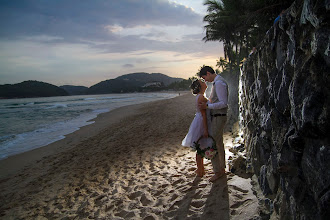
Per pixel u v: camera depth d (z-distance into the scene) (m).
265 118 2.13
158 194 2.98
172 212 2.43
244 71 3.74
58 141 9.92
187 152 5.05
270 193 2.07
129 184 3.59
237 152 3.89
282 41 1.58
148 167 4.35
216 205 2.34
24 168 6.28
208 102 2.74
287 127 1.54
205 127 2.78
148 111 20.97
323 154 1.00
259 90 2.38
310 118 1.06
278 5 10.72
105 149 7.02
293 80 1.29
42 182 4.70
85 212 2.92
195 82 2.89
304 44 1.17
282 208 1.64
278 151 1.72
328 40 0.92
